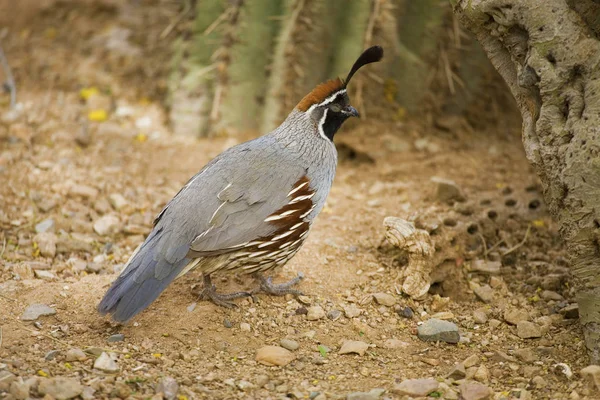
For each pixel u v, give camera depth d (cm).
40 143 1340
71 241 1054
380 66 1292
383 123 1340
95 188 1213
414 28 1282
